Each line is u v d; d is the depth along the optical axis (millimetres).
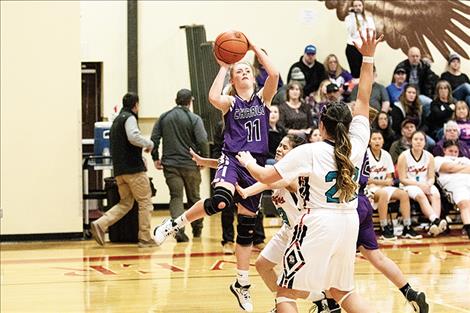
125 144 9734
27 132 10383
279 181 4707
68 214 10469
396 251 9156
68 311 6133
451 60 12492
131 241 10281
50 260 8758
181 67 14289
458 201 10266
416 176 10492
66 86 10453
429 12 13742
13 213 10344
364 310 4332
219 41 5863
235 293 5898
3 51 10328
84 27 14117
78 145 10492
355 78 12734
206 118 13047
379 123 11203
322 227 4195
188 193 10398
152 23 14219
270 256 5367
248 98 5988
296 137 5625
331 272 4266
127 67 14180
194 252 9273
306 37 14336
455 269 7883
